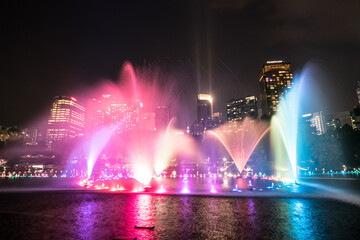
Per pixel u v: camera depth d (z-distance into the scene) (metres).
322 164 92.19
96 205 24.94
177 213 20.94
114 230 15.65
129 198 30.02
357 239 13.85
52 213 20.98
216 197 30.44
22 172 126.88
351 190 37.12
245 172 95.75
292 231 15.38
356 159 89.00
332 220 18.19
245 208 23.17
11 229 15.87
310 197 29.91
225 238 14.02
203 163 132.50
